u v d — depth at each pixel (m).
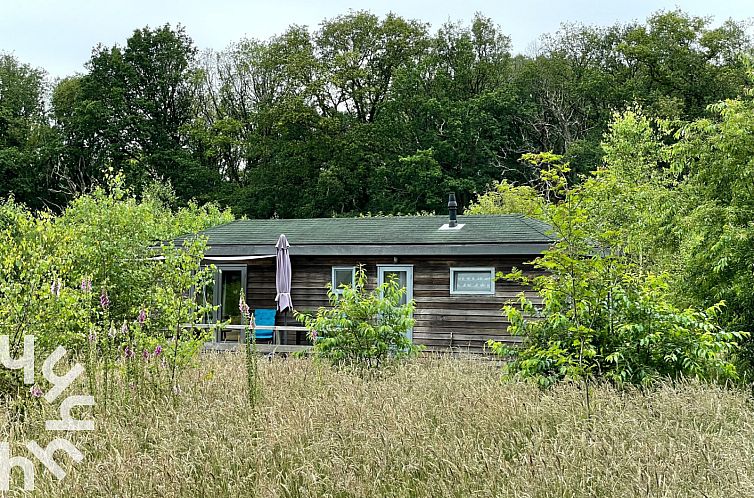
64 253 11.12
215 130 44.53
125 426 8.95
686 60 41.94
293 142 41.78
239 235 19.70
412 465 7.02
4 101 47.16
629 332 10.16
